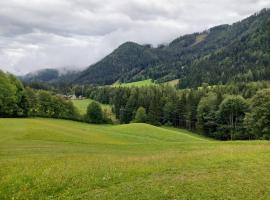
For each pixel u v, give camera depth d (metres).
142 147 52.81
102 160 36.38
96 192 25.16
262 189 24.88
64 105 173.12
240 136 134.12
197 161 33.94
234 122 139.50
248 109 133.62
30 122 84.62
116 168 31.67
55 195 24.83
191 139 98.75
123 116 196.88
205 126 151.50
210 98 153.12
